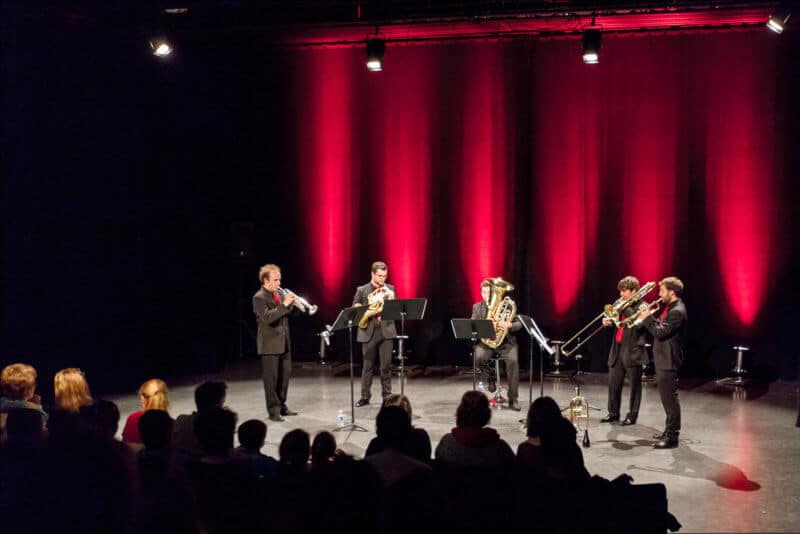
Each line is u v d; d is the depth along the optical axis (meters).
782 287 8.80
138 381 8.70
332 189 9.91
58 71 8.48
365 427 6.64
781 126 8.77
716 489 5.09
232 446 3.34
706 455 5.86
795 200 8.75
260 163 10.05
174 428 4.21
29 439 3.02
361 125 9.80
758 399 7.86
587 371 9.28
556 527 3.18
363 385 7.55
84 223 8.88
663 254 9.07
